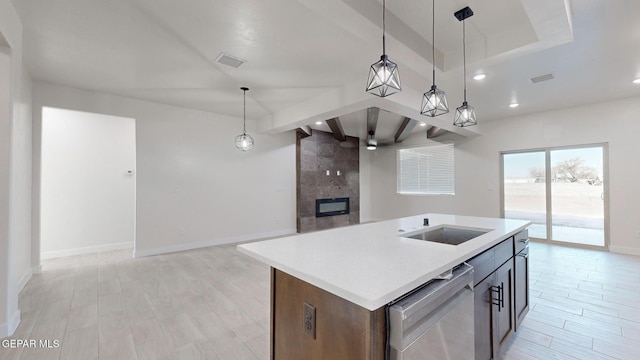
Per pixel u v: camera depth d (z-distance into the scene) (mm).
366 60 3096
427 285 1169
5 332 2154
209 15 2307
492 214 5816
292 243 1713
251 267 3928
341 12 2002
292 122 4906
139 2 2150
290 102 4672
